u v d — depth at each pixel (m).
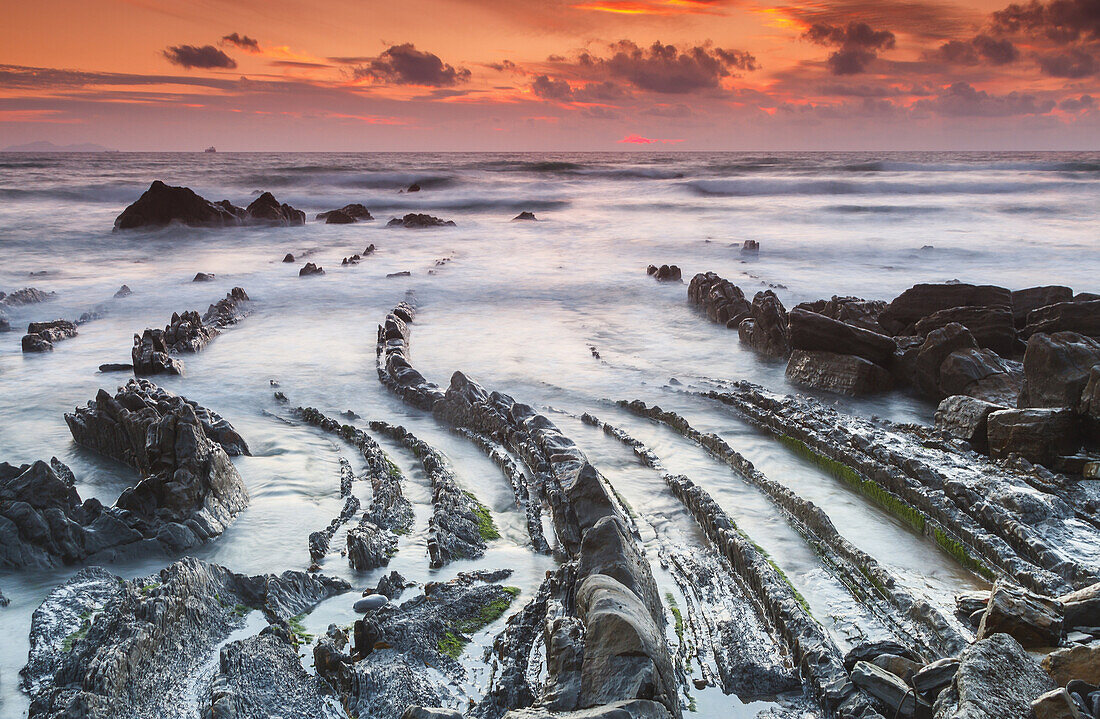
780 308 20.50
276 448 13.04
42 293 27.28
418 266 33.88
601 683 5.90
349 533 9.21
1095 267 30.58
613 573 7.46
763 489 11.01
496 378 17.11
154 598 7.06
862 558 8.73
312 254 38.00
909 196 63.47
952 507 9.63
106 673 6.12
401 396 15.80
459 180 84.06
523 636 7.24
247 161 144.50
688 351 19.55
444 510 10.02
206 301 26.77
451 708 6.28
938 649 7.05
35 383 17.16
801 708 6.44
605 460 12.34
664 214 55.28
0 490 9.56
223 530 9.92
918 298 18.50
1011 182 69.81
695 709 6.43
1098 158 141.25
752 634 7.41
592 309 24.84
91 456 12.70
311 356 19.33
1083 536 8.80
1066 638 6.55
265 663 6.63
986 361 14.82
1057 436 10.98
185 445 10.16
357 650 7.09
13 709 6.35
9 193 63.19
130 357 19.58
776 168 101.38
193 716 6.17
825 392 15.87
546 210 59.88
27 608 8.07
